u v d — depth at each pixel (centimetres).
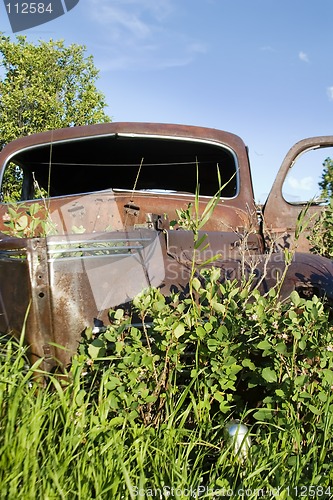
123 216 385
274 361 259
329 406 247
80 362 247
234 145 427
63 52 1841
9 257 263
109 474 210
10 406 219
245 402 289
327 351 256
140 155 464
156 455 225
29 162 484
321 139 427
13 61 1772
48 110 1742
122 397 244
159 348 258
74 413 237
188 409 248
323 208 444
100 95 1895
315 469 220
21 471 204
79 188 545
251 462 229
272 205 431
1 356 261
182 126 426
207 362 271
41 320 257
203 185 532
